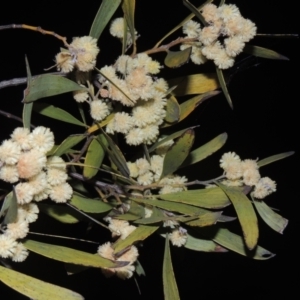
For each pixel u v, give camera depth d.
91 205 0.45
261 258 0.47
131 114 0.47
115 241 0.46
